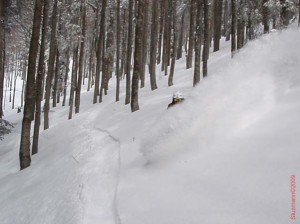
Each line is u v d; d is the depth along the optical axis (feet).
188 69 82.79
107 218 16.51
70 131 55.01
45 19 49.85
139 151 24.64
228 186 12.79
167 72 92.73
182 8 106.73
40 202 25.84
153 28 78.59
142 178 18.43
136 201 15.84
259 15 63.05
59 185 27.22
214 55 85.56
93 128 49.96
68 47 96.73
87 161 30.32
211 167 14.67
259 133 14.58
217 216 11.53
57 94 111.96
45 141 56.13
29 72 41.93
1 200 32.19
